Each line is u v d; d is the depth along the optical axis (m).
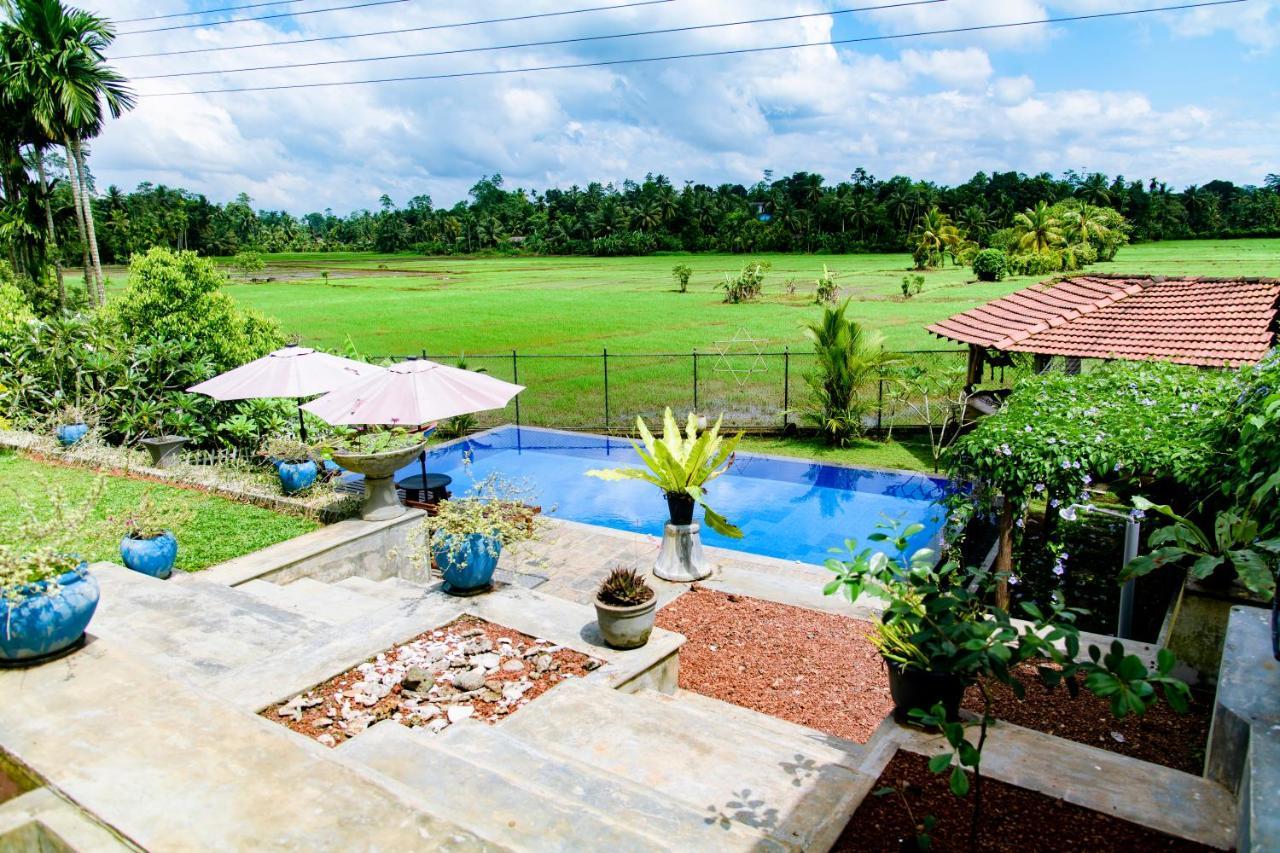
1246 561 3.36
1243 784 3.37
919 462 16.75
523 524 7.61
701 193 127.94
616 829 3.38
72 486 10.62
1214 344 13.05
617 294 57.38
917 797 3.68
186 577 7.48
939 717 2.95
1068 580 9.94
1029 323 16.20
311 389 10.16
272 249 150.50
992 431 8.47
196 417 13.02
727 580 9.08
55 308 29.59
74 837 3.15
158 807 3.32
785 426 19.58
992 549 11.21
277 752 3.76
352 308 49.31
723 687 6.55
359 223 161.50
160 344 13.15
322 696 5.00
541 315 44.62
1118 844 3.32
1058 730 4.89
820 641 7.45
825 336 18.36
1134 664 2.73
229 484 10.51
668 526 9.21
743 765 4.25
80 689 4.38
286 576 8.01
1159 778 3.86
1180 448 7.26
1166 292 15.38
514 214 143.88
